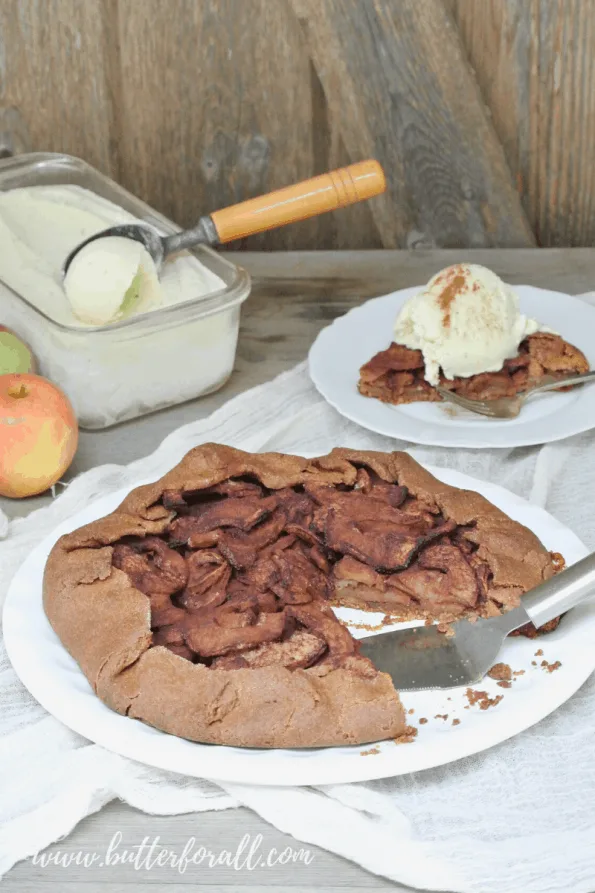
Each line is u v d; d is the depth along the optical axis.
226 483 1.19
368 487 1.19
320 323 1.46
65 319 1.31
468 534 1.15
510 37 1.53
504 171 1.59
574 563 1.13
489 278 1.36
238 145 1.59
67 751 1.05
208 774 1.01
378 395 1.33
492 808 1.02
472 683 1.07
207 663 1.08
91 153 1.59
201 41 1.54
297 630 1.10
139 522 1.15
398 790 1.03
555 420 1.30
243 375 1.39
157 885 0.99
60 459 1.24
